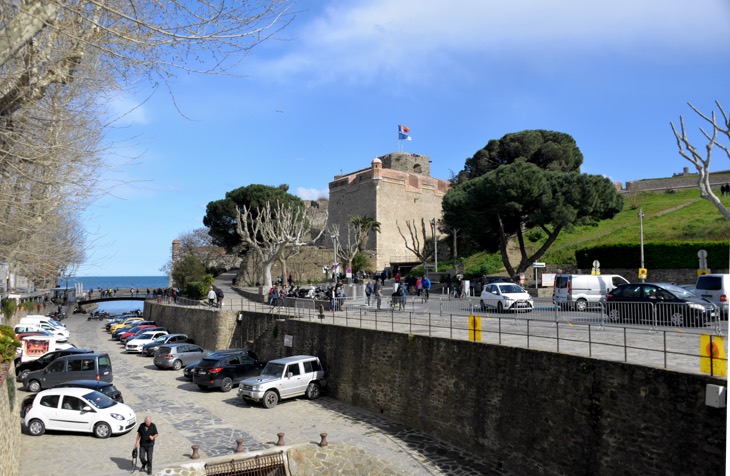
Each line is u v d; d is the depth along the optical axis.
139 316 65.31
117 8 7.91
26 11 6.70
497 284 29.55
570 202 42.91
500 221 45.81
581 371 13.20
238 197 71.44
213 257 82.31
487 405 16.11
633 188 75.00
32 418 18.53
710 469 10.26
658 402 11.36
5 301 39.09
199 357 32.28
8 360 16.19
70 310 74.94
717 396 9.93
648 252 42.19
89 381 21.20
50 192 10.36
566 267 51.03
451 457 16.31
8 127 8.91
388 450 16.98
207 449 17.41
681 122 26.39
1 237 12.42
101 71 10.18
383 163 90.88
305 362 23.98
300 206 75.44
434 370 18.48
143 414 21.59
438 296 41.81
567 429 13.45
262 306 42.16
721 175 73.12
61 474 14.98
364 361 22.31
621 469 12.00
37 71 8.65
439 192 88.50
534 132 64.31
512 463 15.04
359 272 64.31
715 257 38.97
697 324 18.52
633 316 20.08
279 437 17.55
